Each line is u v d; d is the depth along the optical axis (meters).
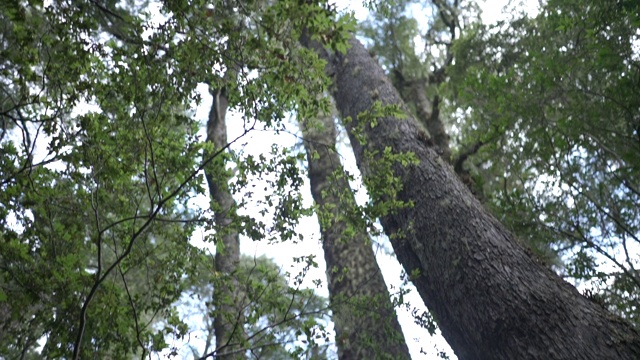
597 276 6.30
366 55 7.34
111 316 4.18
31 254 4.22
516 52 9.12
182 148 4.37
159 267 4.70
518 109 6.87
